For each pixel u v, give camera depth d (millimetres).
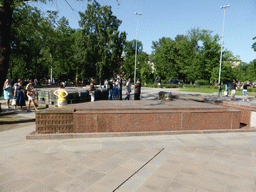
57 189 2777
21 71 37750
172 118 5746
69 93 10961
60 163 3662
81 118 5309
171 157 4062
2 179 3035
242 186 2969
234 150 4520
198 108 5984
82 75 43219
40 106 11484
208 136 5582
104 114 5395
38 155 4035
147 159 3902
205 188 2889
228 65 36531
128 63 56062
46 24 9203
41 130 5223
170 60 50938
